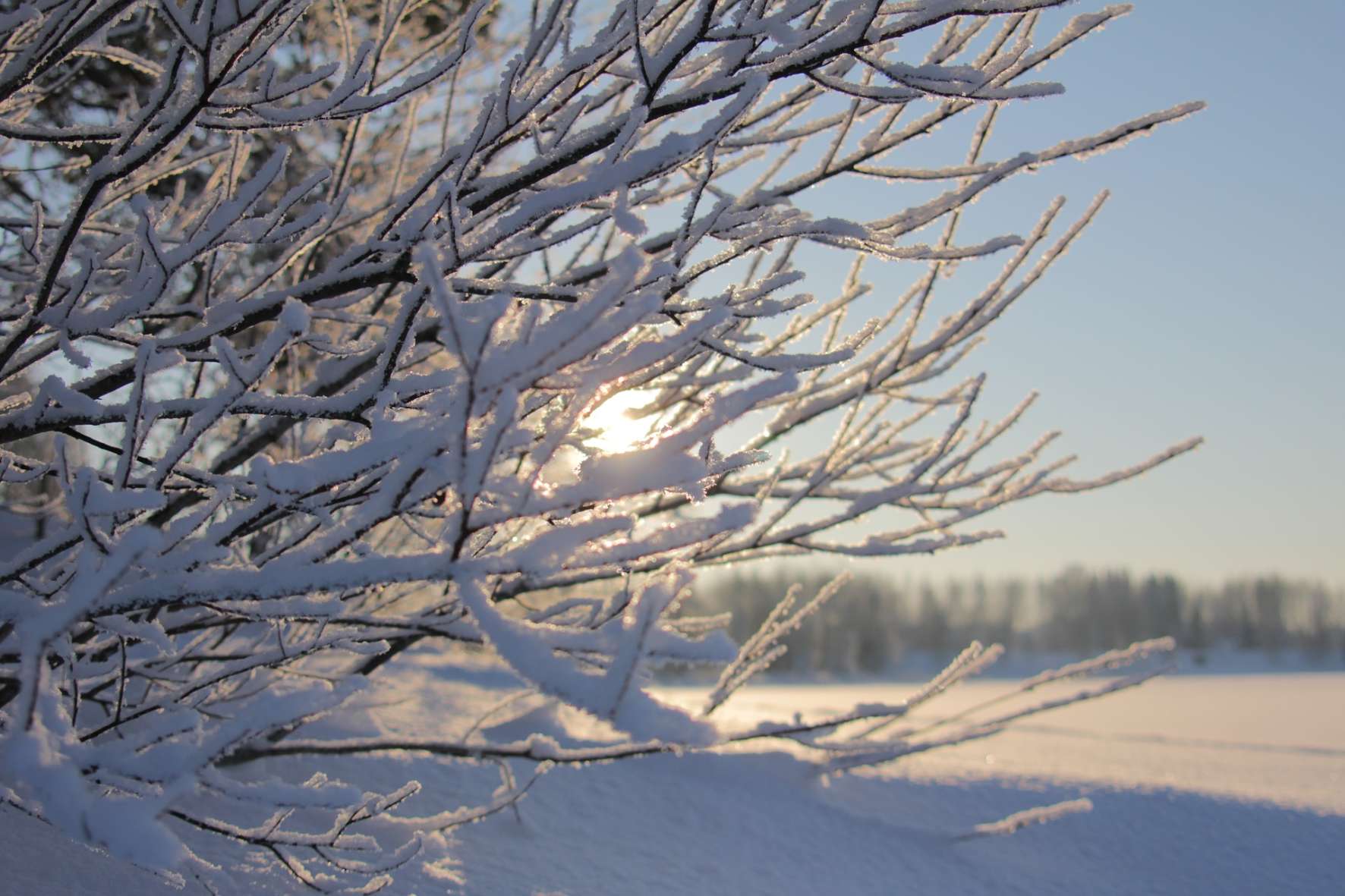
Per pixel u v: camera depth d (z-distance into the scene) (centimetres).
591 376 128
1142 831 627
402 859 223
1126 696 2933
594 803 529
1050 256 290
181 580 146
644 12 204
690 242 216
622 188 179
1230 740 1342
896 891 487
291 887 308
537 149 213
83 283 197
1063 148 234
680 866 462
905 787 673
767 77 178
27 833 278
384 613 324
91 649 245
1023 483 315
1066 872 559
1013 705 2177
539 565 128
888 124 249
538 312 123
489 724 649
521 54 198
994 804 657
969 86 200
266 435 280
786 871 484
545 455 127
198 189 471
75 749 125
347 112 202
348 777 474
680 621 319
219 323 218
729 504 130
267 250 347
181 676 308
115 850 104
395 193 308
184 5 182
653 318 219
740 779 600
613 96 246
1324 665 8956
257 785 149
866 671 8562
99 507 140
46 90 283
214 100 189
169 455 169
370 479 175
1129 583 10869
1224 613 10644
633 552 130
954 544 308
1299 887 552
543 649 116
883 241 237
